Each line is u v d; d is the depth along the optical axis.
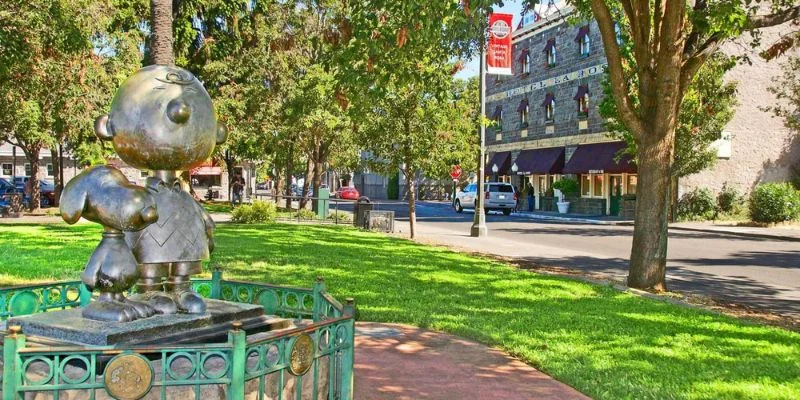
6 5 14.78
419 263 14.02
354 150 31.73
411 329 8.05
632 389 5.78
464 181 54.69
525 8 12.38
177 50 31.16
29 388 3.48
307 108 25.19
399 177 71.12
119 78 21.14
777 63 33.62
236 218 26.38
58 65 18.36
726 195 33.09
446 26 12.12
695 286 12.81
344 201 62.12
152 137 4.81
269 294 6.07
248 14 31.83
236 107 28.38
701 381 6.07
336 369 4.84
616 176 37.91
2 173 58.22
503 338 7.55
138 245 4.82
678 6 11.12
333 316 5.05
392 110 19.58
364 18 10.88
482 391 5.73
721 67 15.13
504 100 50.16
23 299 5.79
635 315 9.05
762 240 23.62
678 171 29.36
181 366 4.35
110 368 3.48
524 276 12.57
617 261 16.59
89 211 4.56
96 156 26.31
